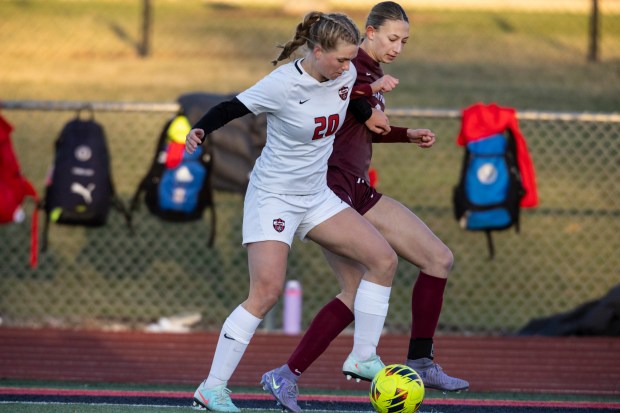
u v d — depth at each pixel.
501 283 29.30
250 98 14.86
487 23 62.75
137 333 23.88
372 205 16.45
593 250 31.20
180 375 21.05
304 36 14.55
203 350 22.83
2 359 21.80
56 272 29.70
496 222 24.36
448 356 22.47
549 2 66.94
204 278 29.56
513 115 24.38
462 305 27.80
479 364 21.98
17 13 63.00
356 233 15.49
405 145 39.38
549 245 31.52
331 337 16.11
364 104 16.03
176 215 25.06
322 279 29.36
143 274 29.69
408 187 35.44
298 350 16.03
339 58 14.26
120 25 61.75
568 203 34.44
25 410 17.27
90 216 24.61
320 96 14.74
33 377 20.69
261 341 23.38
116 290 28.67
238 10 66.31
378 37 16.33
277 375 15.85
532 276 29.70
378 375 15.34
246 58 55.12
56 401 18.16
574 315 24.72
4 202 23.42
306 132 14.84
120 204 25.66
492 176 24.30
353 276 16.33
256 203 15.38
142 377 20.84
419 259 16.36
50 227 32.38
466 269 30.11
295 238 31.39
